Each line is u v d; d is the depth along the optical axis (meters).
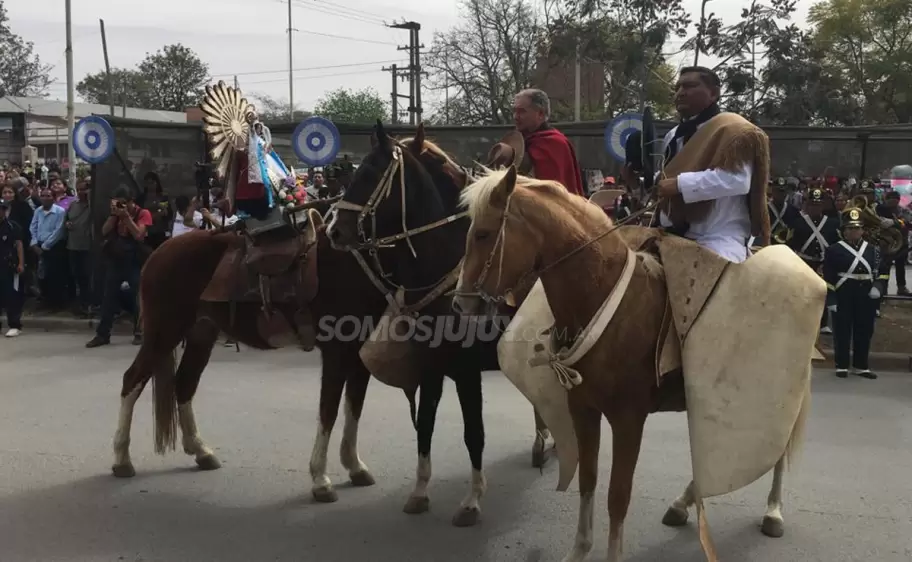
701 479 3.52
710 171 3.62
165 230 10.88
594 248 3.52
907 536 4.31
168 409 5.33
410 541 4.30
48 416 6.68
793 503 4.79
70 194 12.98
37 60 55.31
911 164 12.20
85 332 11.05
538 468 5.46
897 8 37.53
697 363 3.54
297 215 5.19
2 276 10.68
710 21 11.74
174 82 61.62
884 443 5.98
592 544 4.02
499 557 4.11
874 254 8.41
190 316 5.36
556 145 4.87
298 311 5.06
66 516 4.63
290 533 4.41
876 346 9.60
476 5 36.12
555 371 3.67
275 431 6.30
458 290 3.43
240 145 4.99
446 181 4.62
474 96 37.22
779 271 3.55
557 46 13.11
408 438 6.13
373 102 51.91
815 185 11.61
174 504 4.83
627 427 3.64
